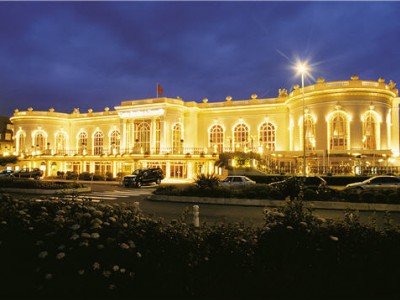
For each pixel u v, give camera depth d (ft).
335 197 54.80
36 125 189.06
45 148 189.37
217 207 55.57
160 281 15.29
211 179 66.33
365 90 121.80
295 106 139.13
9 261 15.08
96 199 67.36
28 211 18.95
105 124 189.57
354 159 118.01
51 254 14.76
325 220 18.95
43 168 168.55
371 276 16.22
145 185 107.34
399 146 137.49
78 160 161.89
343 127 123.24
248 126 159.63
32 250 15.19
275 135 154.40
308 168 113.50
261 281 15.90
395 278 16.21
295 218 18.24
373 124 123.34
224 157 119.65
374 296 15.84
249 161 113.09
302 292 15.80
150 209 53.06
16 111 193.06
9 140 238.48
